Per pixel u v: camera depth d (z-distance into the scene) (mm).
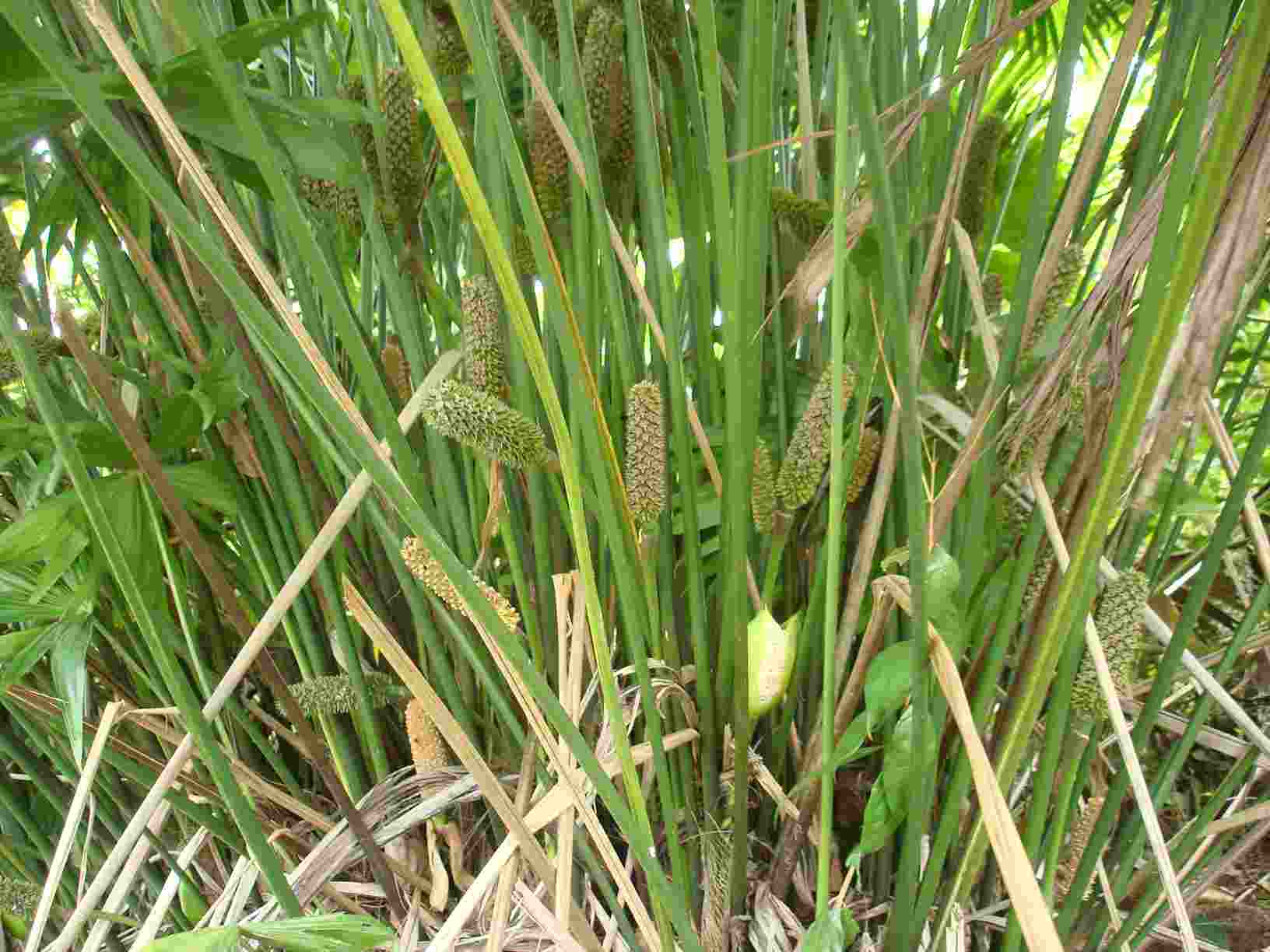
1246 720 731
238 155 760
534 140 751
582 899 884
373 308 1205
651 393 645
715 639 898
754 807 914
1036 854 716
